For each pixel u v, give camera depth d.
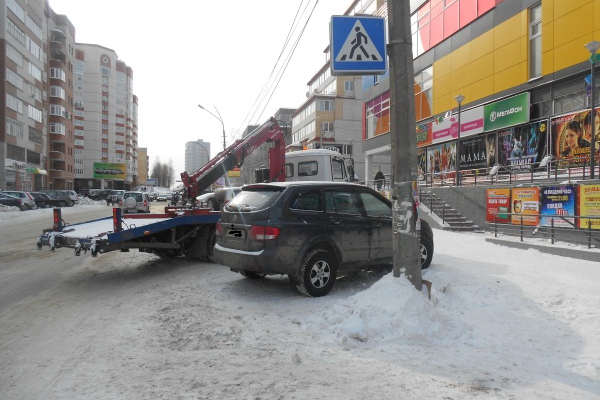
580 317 5.04
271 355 4.20
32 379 3.73
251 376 3.73
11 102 46.59
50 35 64.12
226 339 4.62
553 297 5.68
